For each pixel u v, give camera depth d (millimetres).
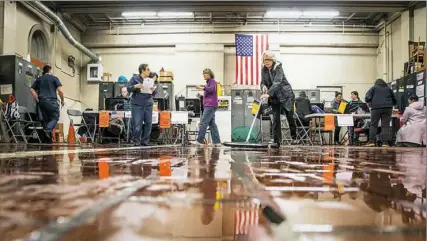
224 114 9367
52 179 687
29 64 7449
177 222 312
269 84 4059
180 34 11547
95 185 588
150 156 1838
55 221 302
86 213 340
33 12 8680
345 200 466
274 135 4086
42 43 9445
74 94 11070
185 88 11398
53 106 5836
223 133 9328
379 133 7590
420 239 268
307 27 11539
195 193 500
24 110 6578
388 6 9766
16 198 438
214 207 392
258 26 11500
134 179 701
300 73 11570
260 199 452
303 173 904
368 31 11523
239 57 9508
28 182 628
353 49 11578
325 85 11539
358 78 11539
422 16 9438
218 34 11484
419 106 6875
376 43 11492
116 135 7473
